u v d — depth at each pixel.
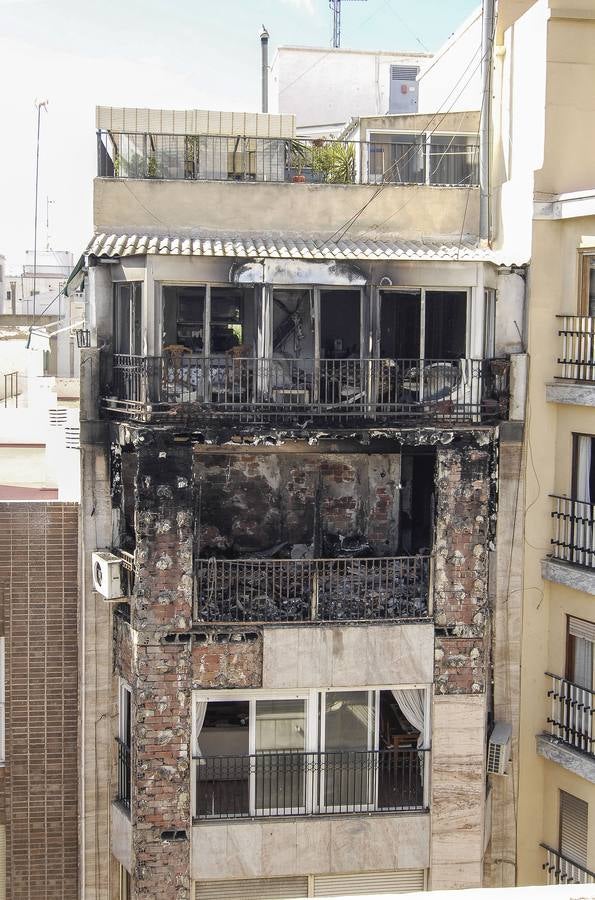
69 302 29.69
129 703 15.83
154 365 14.68
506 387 16.23
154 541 14.52
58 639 16.22
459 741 15.27
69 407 21.94
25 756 16.25
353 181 18.28
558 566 16.12
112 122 17.61
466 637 15.21
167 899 14.84
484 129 17.27
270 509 17.11
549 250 16.20
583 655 16.22
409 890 15.54
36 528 16.06
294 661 14.88
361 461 17.19
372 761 15.28
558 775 16.44
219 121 17.88
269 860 14.98
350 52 27.62
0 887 16.30
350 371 15.68
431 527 16.58
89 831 16.12
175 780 14.77
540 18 16.06
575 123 16.09
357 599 15.66
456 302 15.71
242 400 15.47
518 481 16.41
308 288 15.47
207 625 14.72
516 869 16.73
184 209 16.64
